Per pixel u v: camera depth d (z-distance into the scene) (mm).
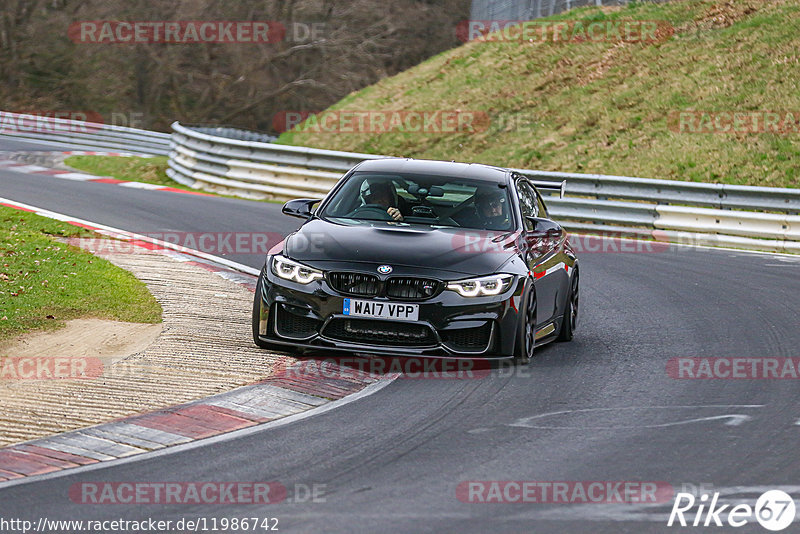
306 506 18094
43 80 181000
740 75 92562
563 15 120875
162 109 181000
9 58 180375
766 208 61125
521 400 26312
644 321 38156
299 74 177000
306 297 28547
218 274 43125
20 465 20203
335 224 30984
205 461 20766
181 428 22984
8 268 39188
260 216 63094
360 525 17172
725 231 61469
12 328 31234
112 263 43125
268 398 25641
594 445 22422
